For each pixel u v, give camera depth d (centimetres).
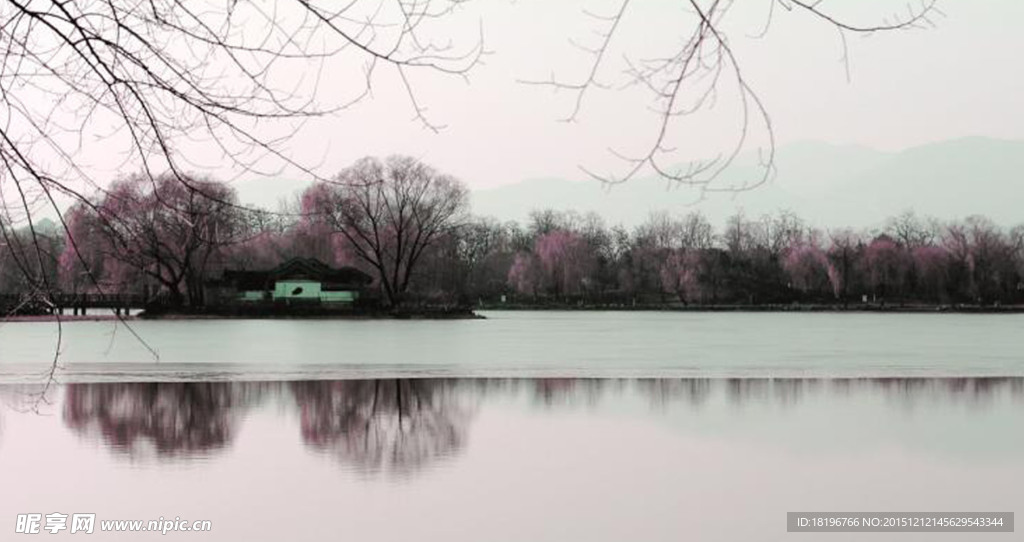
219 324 10100
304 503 2223
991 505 2212
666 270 15188
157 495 2283
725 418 3353
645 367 5178
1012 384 4356
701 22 553
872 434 3039
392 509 2170
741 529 2034
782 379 4569
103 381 4422
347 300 11669
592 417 3384
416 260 11456
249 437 2995
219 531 2019
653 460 2669
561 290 14688
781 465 2600
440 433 3078
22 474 2464
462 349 6538
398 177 10656
